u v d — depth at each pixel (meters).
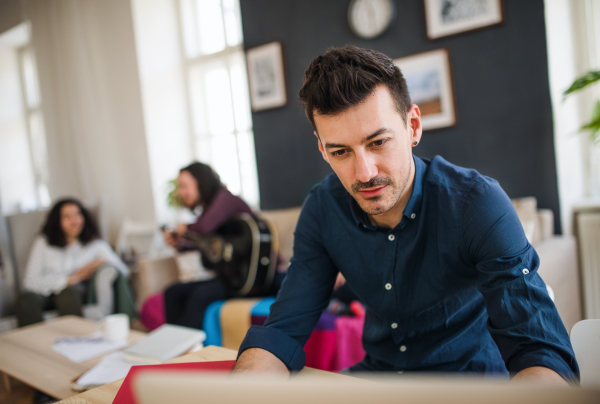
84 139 4.24
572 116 2.39
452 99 2.43
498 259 0.79
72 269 2.98
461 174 0.91
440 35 2.43
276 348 0.84
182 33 3.99
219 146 3.91
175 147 3.98
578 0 2.41
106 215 3.26
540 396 0.32
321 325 1.81
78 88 4.18
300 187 3.10
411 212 0.92
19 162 5.33
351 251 1.01
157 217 3.84
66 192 4.46
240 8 3.23
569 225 2.32
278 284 2.34
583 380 0.69
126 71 3.87
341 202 1.02
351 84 0.74
